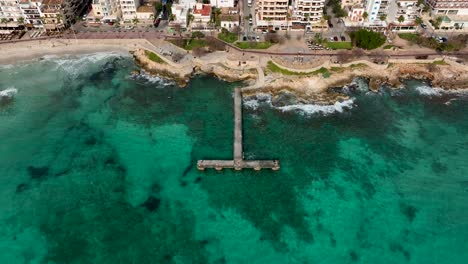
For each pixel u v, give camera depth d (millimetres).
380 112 149000
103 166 128625
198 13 187875
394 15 183750
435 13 192375
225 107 151125
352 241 108875
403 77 165000
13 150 133750
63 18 186125
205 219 114312
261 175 126562
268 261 104312
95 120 145750
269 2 180500
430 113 148375
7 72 169125
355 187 122438
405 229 111500
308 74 162250
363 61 166750
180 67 167125
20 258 104438
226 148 134250
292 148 134250
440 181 123875
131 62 174875
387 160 130500
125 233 110438
